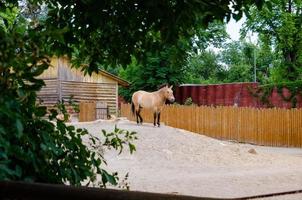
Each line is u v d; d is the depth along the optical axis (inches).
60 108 161.0
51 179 137.9
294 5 1847.9
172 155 757.9
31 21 130.0
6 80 117.0
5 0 202.2
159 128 918.4
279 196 441.7
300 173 622.8
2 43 111.3
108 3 202.8
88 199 71.0
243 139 1330.0
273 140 1282.0
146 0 199.0
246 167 713.6
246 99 1699.1
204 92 1868.8
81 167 149.9
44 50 121.4
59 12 208.2
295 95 1545.3
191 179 555.5
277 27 1895.9
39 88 124.0
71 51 219.1
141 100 991.0
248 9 211.9
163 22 205.2
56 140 147.5
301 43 1900.8
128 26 209.2
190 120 1414.9
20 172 124.8
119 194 69.0
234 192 457.4
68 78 1435.8
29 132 135.7
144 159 715.4
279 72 1987.0
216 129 1374.3
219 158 774.5
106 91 1542.8
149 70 1989.4
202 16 209.3
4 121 123.0
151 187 483.5
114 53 221.9
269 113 1290.6
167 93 966.4
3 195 79.6
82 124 916.0
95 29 209.2
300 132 1240.2
